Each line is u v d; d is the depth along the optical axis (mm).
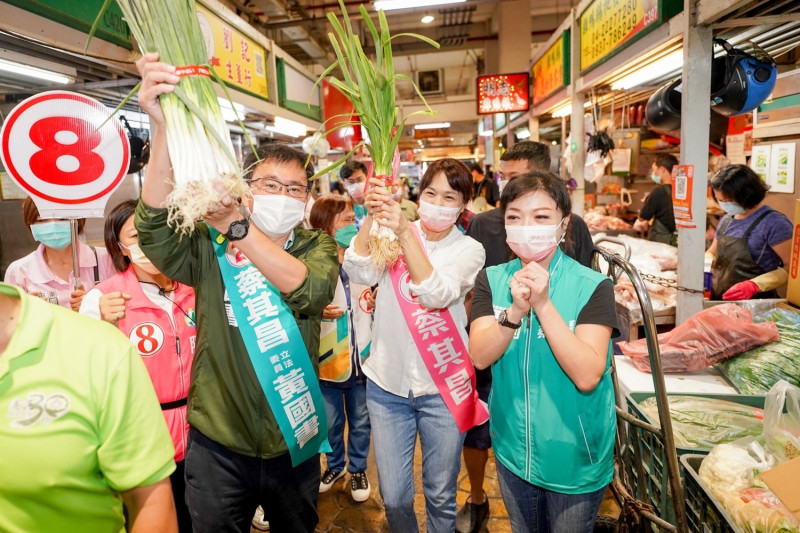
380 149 1452
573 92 4867
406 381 1713
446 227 1710
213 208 1006
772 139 3699
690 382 2271
